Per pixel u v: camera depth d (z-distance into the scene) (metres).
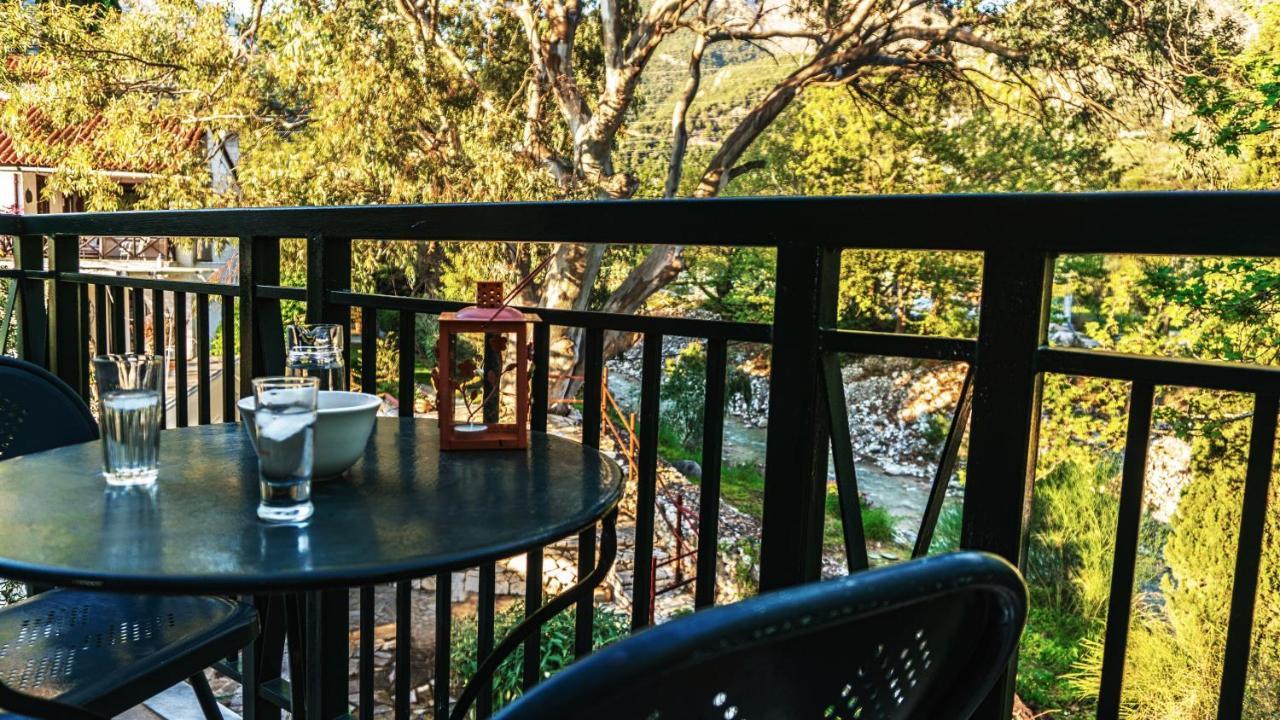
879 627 0.44
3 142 13.82
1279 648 5.13
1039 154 12.70
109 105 11.59
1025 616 0.48
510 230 1.25
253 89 12.05
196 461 1.02
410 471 1.00
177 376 2.00
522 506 0.86
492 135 10.86
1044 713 6.71
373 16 10.52
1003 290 0.86
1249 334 7.82
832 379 1.01
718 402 1.12
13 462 1.01
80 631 1.17
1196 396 7.18
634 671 0.33
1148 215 0.76
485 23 12.61
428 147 11.09
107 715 1.04
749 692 0.41
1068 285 10.59
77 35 11.31
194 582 0.66
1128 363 0.81
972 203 0.87
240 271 1.78
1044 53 12.10
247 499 0.87
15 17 11.02
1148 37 11.21
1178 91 10.94
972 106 13.23
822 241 0.98
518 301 12.66
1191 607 6.02
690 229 1.07
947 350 0.91
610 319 1.22
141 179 12.83
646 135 14.45
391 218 1.43
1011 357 0.86
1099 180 12.18
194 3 11.73
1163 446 7.67
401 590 1.48
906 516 11.45
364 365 1.56
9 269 2.45
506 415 1.28
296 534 0.77
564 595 1.08
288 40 10.41
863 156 14.12
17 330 2.54
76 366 2.44
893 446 13.83
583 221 1.17
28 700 0.72
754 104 14.04
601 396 1.27
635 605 1.23
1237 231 0.72
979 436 0.89
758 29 12.91
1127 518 0.84
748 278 15.82
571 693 0.33
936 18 12.55
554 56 12.37
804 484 1.02
